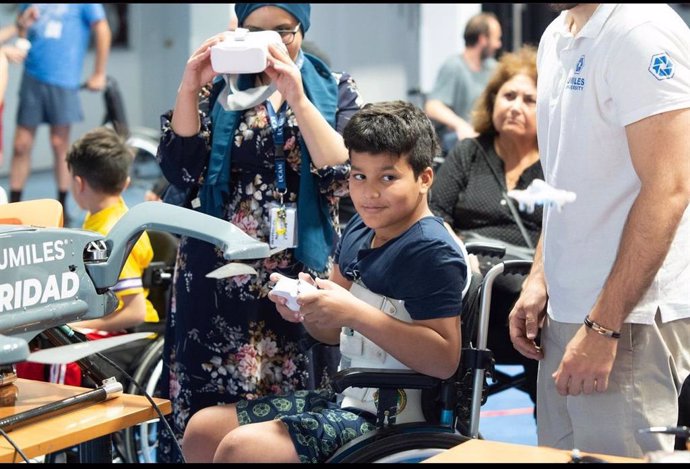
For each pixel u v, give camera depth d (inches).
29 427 92.0
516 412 211.3
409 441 100.8
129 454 152.7
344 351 110.6
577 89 98.6
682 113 92.6
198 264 122.5
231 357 122.5
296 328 123.3
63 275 94.6
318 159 117.6
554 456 82.8
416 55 410.9
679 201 92.8
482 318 113.7
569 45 100.7
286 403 113.0
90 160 160.7
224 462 102.7
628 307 95.3
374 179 104.8
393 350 102.7
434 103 285.4
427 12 406.6
